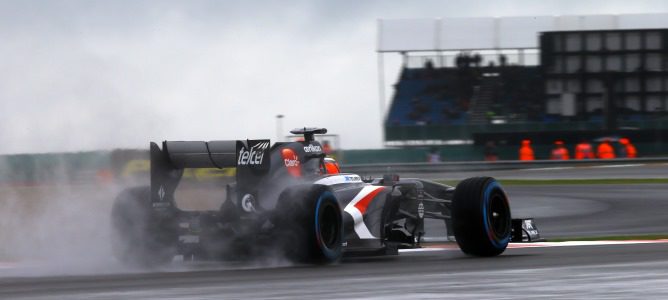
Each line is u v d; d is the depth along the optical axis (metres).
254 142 25.12
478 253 27.23
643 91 130.88
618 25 132.12
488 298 16.69
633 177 90.56
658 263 23.27
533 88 134.88
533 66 136.38
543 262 24.48
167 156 26.02
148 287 19.12
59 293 18.30
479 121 133.00
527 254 28.41
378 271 22.31
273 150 27.17
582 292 17.47
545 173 98.19
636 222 49.16
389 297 16.97
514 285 18.75
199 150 25.94
